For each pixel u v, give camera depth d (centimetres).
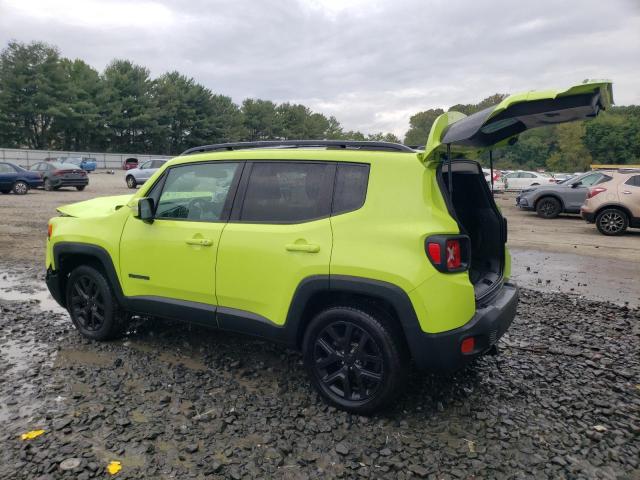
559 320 564
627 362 447
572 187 1708
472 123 303
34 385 378
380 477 278
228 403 356
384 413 346
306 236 349
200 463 285
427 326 310
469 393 377
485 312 333
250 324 376
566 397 373
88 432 313
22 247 990
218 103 9412
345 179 351
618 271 858
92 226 463
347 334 341
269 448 301
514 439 316
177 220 419
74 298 486
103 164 6278
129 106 7819
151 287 427
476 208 417
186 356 441
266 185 381
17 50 6750
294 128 11494
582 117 304
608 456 300
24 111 6700
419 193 324
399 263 315
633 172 1316
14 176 2189
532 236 1289
